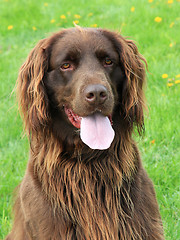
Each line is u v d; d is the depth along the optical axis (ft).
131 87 11.94
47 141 11.99
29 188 11.98
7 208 15.56
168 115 19.01
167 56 24.79
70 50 11.39
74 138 11.75
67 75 11.48
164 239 12.50
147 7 32.81
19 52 30.71
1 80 25.84
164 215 14.65
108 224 11.65
